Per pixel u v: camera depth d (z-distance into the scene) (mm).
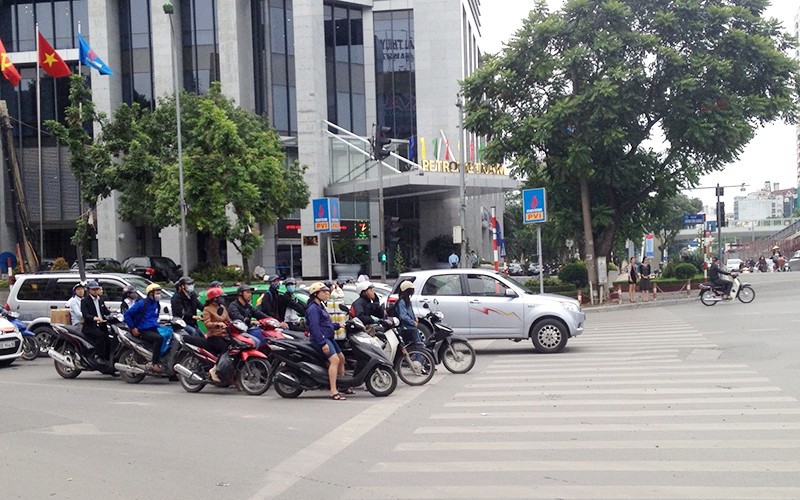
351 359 12211
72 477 7223
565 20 28750
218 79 45031
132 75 45500
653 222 33344
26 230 30328
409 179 41500
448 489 6406
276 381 12094
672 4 28453
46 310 19109
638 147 30781
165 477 7121
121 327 14195
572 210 32125
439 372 14211
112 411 11117
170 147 34000
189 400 12188
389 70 53344
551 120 27875
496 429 8844
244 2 46250
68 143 29391
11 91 45531
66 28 45250
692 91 27719
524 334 16531
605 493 6152
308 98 46375
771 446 7551
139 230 46344
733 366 13078
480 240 55000
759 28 29344
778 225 113000
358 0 52250
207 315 13047
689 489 6199
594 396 10797
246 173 28828
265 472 7199
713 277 27953
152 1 43438
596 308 28969
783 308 24250
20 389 13680
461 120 34219
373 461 7516
